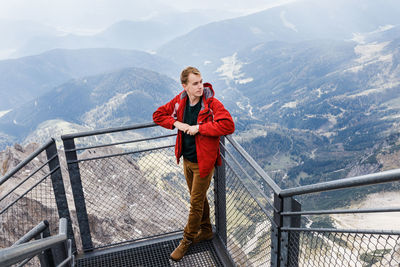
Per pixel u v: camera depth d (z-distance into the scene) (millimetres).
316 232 1430
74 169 2504
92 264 2559
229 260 2459
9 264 907
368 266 1117
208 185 2338
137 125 2535
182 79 2104
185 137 2301
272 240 1833
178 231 2867
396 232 1043
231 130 2014
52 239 1364
